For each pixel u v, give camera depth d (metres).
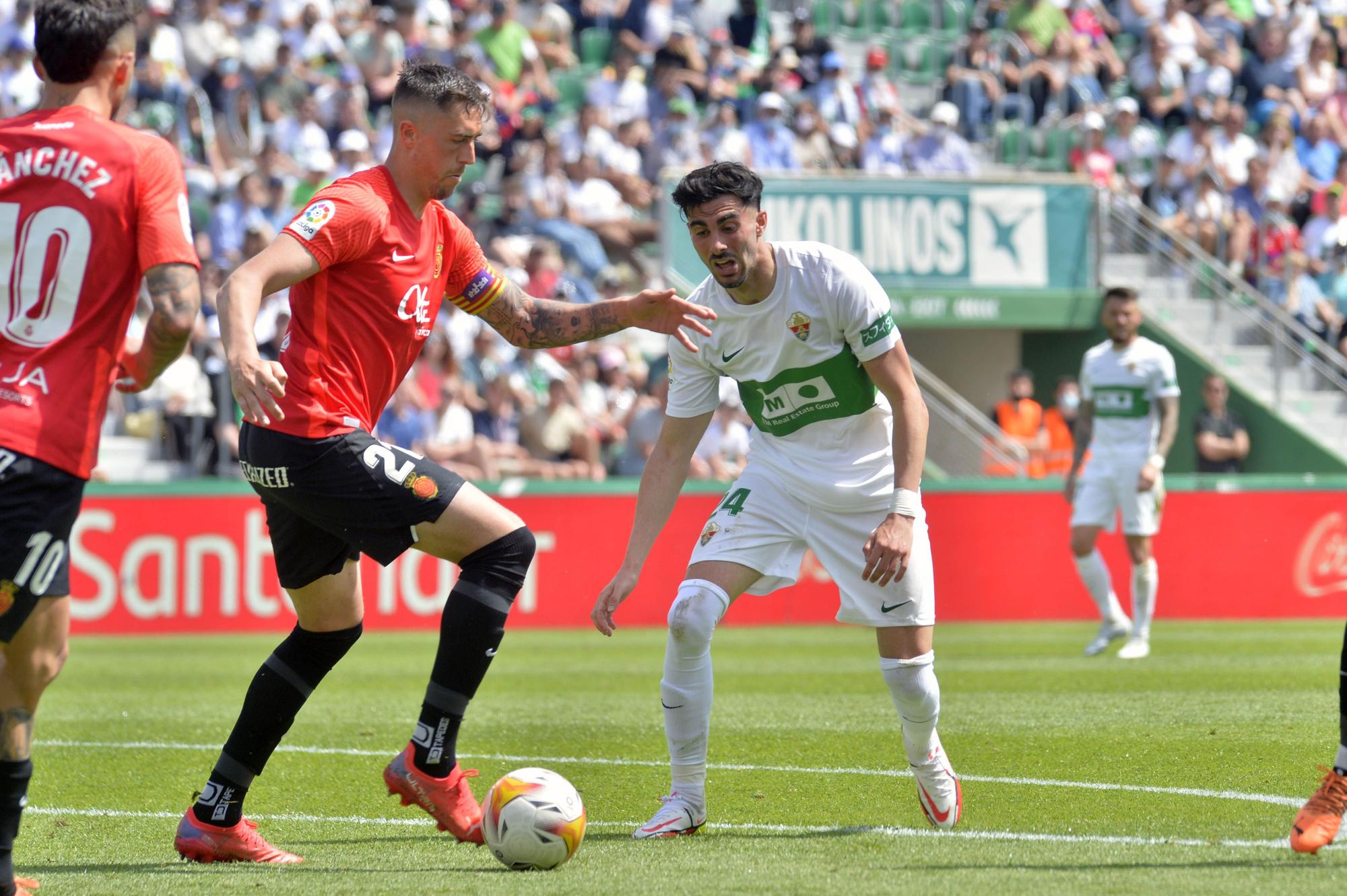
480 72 63.09
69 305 12.42
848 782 19.31
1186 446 65.00
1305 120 74.06
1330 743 22.25
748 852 14.52
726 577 16.05
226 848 14.62
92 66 12.77
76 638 46.31
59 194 12.42
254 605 47.75
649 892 12.57
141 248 12.51
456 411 51.47
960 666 35.62
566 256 59.22
